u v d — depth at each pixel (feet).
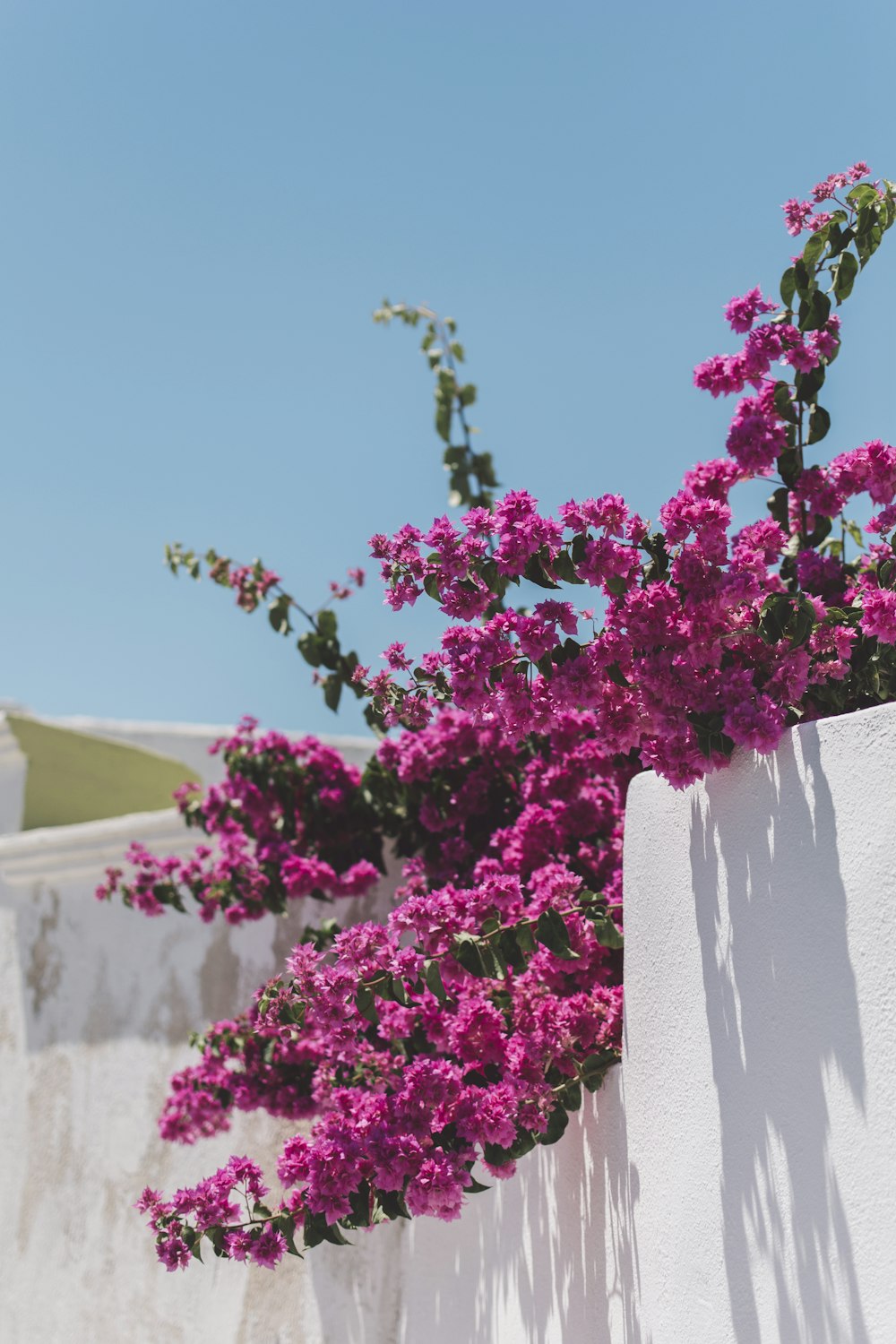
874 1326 7.39
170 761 26.78
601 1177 10.68
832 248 11.59
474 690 9.70
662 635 9.57
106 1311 19.10
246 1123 17.72
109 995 20.56
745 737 8.86
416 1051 12.86
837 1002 8.04
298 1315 16.37
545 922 10.62
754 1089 8.67
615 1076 10.66
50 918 22.04
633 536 9.81
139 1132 19.36
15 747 25.77
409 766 15.61
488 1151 10.66
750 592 9.34
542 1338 11.49
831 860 8.27
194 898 17.22
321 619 16.48
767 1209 8.39
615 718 9.97
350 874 16.30
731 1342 8.55
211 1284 17.63
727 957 9.12
